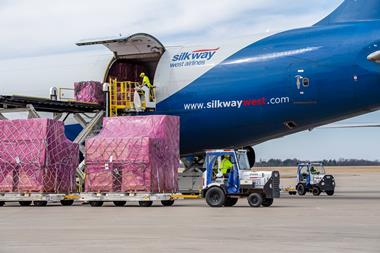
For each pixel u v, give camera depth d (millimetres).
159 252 12672
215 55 33906
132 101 35625
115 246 13602
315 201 30891
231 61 33156
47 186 29219
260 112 32250
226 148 35875
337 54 30328
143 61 36750
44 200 28844
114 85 35750
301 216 21078
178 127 30812
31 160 29234
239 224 18344
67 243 14172
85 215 22656
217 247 13336
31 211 25312
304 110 31375
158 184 28469
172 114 34875
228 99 33000
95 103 35406
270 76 31797
